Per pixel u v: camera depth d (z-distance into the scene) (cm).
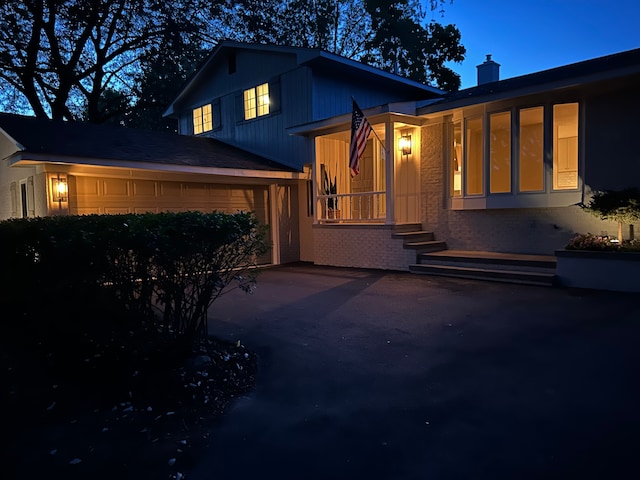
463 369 425
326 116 1349
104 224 431
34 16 1930
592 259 748
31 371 445
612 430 301
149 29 2228
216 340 527
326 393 387
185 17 2197
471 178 1033
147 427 338
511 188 952
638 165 810
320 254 1254
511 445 290
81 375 432
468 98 967
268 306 716
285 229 1324
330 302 736
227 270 447
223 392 392
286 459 288
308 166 1291
